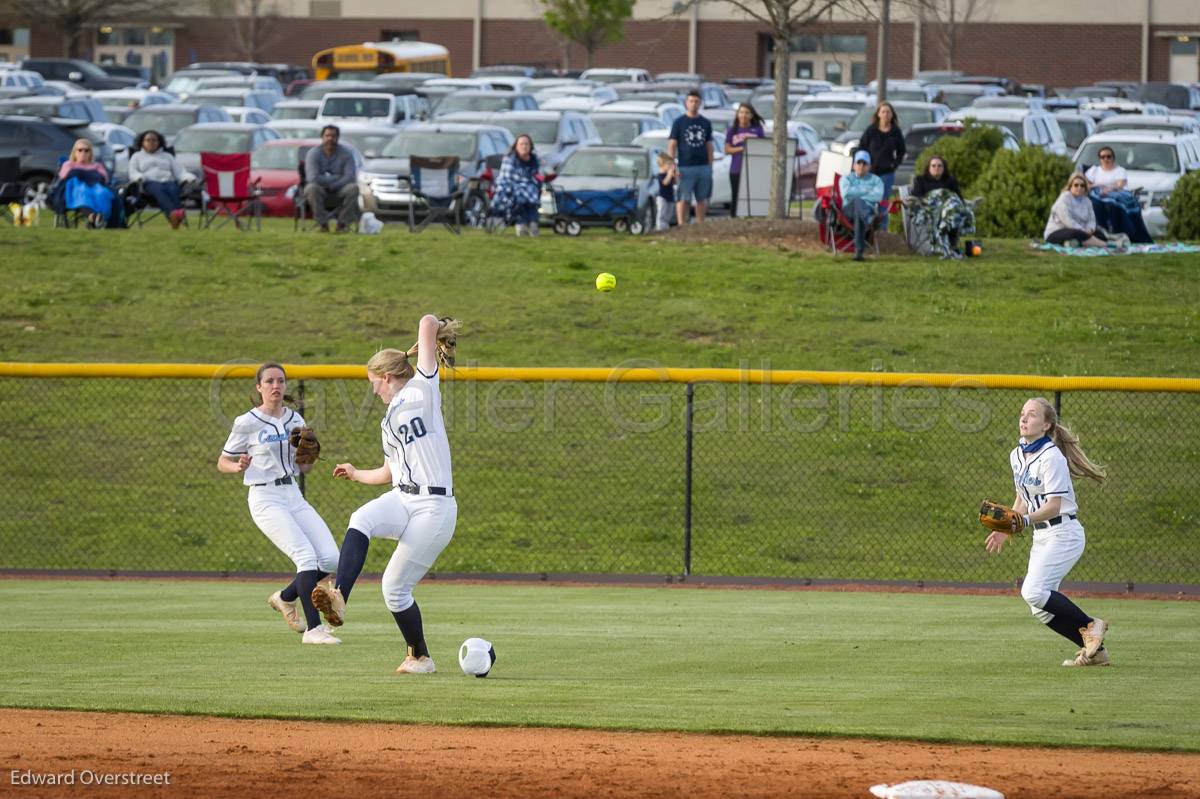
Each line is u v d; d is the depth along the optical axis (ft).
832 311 242.58
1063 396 216.95
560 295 249.34
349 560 101.14
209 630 129.29
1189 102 602.85
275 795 74.69
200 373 174.29
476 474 199.31
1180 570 175.22
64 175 292.81
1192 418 209.87
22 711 92.27
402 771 78.84
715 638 127.03
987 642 125.49
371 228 292.20
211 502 195.62
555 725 89.35
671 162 297.33
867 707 96.32
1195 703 98.94
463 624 135.03
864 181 264.31
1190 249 276.82
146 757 81.20
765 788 76.28
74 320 237.45
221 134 391.24
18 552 181.27
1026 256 272.31
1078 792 76.38
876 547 182.50
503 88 564.30
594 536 185.06
